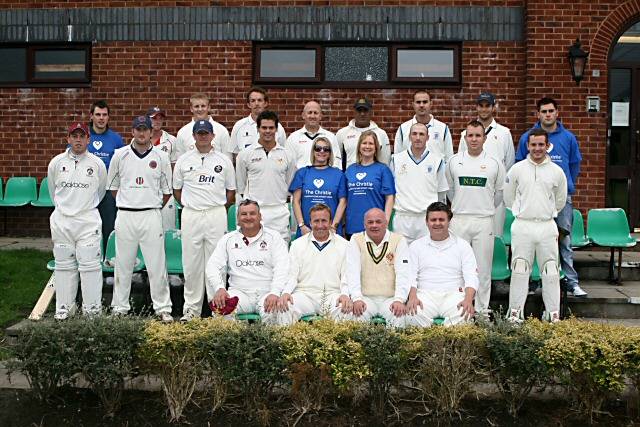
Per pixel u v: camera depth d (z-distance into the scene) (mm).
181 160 6906
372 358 5023
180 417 5141
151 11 10539
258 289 6430
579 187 9914
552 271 6762
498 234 7891
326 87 10430
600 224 8461
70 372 5148
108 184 6906
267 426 5031
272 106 10484
